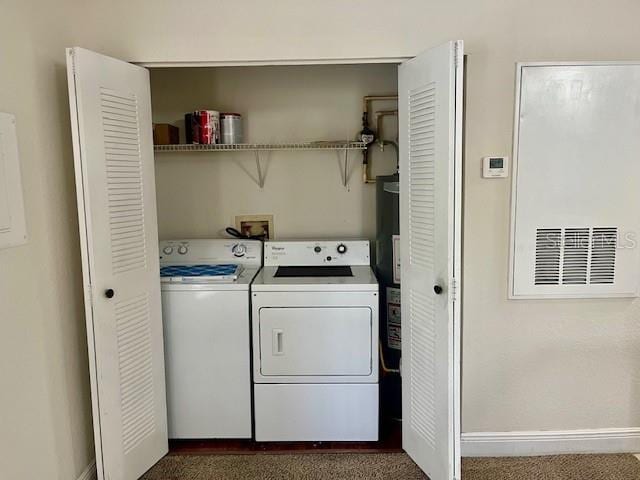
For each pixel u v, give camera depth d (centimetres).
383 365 277
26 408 176
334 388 249
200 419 254
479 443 242
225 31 219
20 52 176
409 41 219
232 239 299
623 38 219
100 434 203
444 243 193
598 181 225
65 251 204
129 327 217
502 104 221
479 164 225
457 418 198
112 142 204
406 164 221
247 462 241
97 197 196
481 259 230
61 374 200
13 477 169
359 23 218
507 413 241
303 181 304
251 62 222
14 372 170
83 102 188
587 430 242
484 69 220
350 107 299
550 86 220
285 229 307
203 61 221
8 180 167
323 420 252
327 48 219
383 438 260
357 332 246
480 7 217
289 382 250
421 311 217
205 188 305
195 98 300
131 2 216
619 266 229
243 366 250
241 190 304
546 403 240
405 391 239
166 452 246
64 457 201
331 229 307
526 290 231
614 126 222
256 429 253
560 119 222
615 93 221
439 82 191
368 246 292
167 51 219
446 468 202
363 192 305
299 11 218
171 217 306
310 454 247
